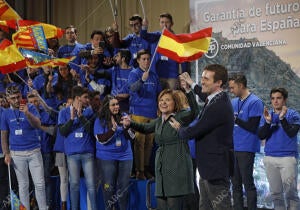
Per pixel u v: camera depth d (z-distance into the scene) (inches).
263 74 258.2
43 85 275.9
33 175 241.3
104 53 274.5
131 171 241.4
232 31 267.1
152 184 234.4
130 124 190.1
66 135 234.8
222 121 162.7
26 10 352.8
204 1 276.2
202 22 277.6
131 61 268.8
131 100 249.1
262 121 224.4
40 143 249.8
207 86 168.1
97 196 244.4
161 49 215.9
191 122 185.8
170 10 297.6
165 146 181.0
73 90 236.8
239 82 226.8
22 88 282.7
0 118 245.9
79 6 335.0
